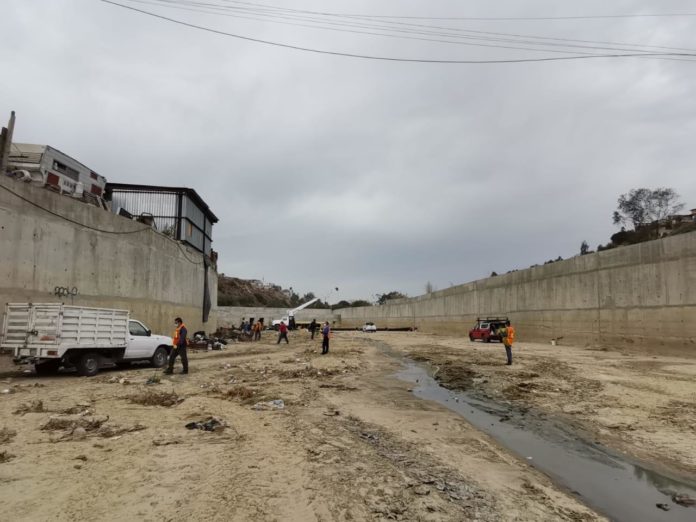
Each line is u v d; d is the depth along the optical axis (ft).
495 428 33.68
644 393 45.32
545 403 42.39
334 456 24.17
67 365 50.47
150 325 83.76
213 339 107.65
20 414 30.63
